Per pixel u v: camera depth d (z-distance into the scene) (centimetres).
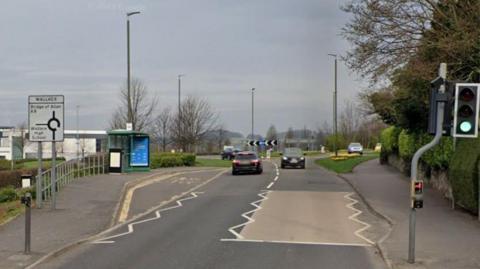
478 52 1731
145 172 3300
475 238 1240
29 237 1088
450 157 1905
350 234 1374
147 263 1011
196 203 2025
